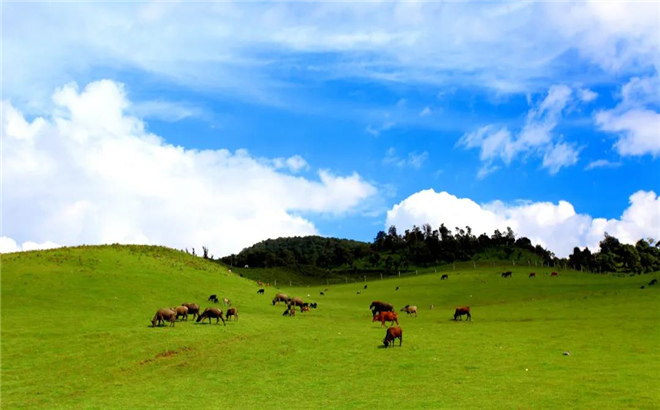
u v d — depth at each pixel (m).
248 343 40.16
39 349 36.16
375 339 42.34
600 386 25.12
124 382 30.09
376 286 123.25
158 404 25.31
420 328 50.84
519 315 59.81
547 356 33.97
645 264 159.62
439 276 133.12
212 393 27.36
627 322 48.16
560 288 96.88
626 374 27.59
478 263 196.50
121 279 63.53
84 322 44.62
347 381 28.98
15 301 50.59
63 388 28.84
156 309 53.56
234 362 34.31
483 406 22.55
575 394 23.81
